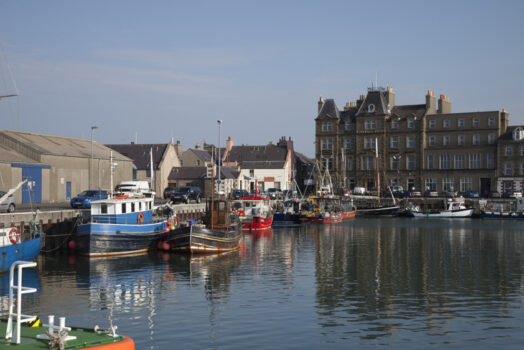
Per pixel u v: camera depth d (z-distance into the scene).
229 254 45.22
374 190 109.88
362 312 26.30
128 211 43.78
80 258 41.34
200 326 23.81
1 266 33.69
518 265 40.16
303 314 25.89
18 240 35.31
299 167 131.00
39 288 31.08
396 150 111.25
